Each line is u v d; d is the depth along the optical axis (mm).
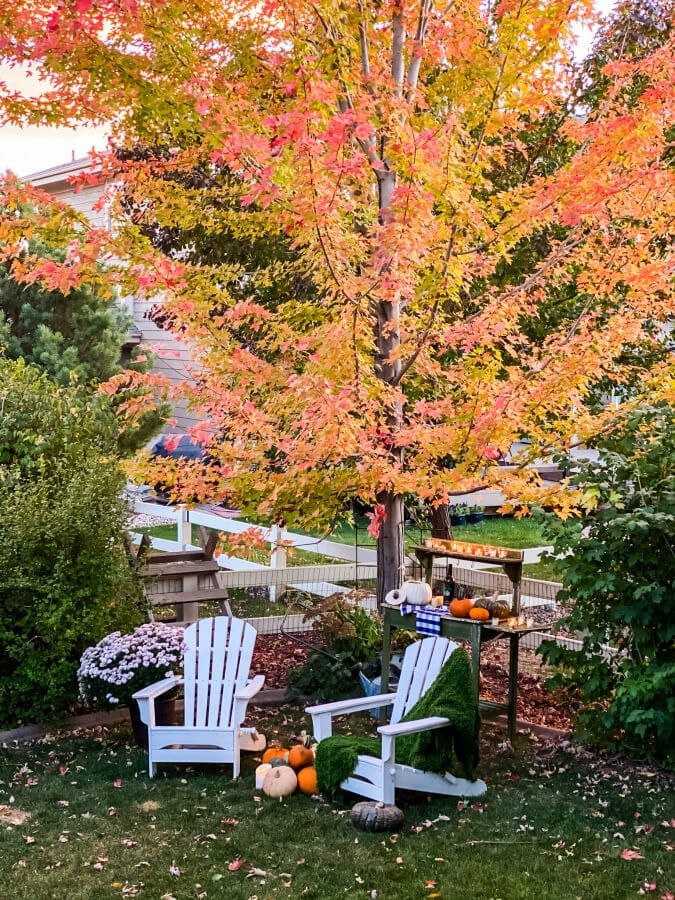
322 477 6344
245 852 4727
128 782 5793
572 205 5602
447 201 5309
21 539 6891
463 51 5738
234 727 5863
